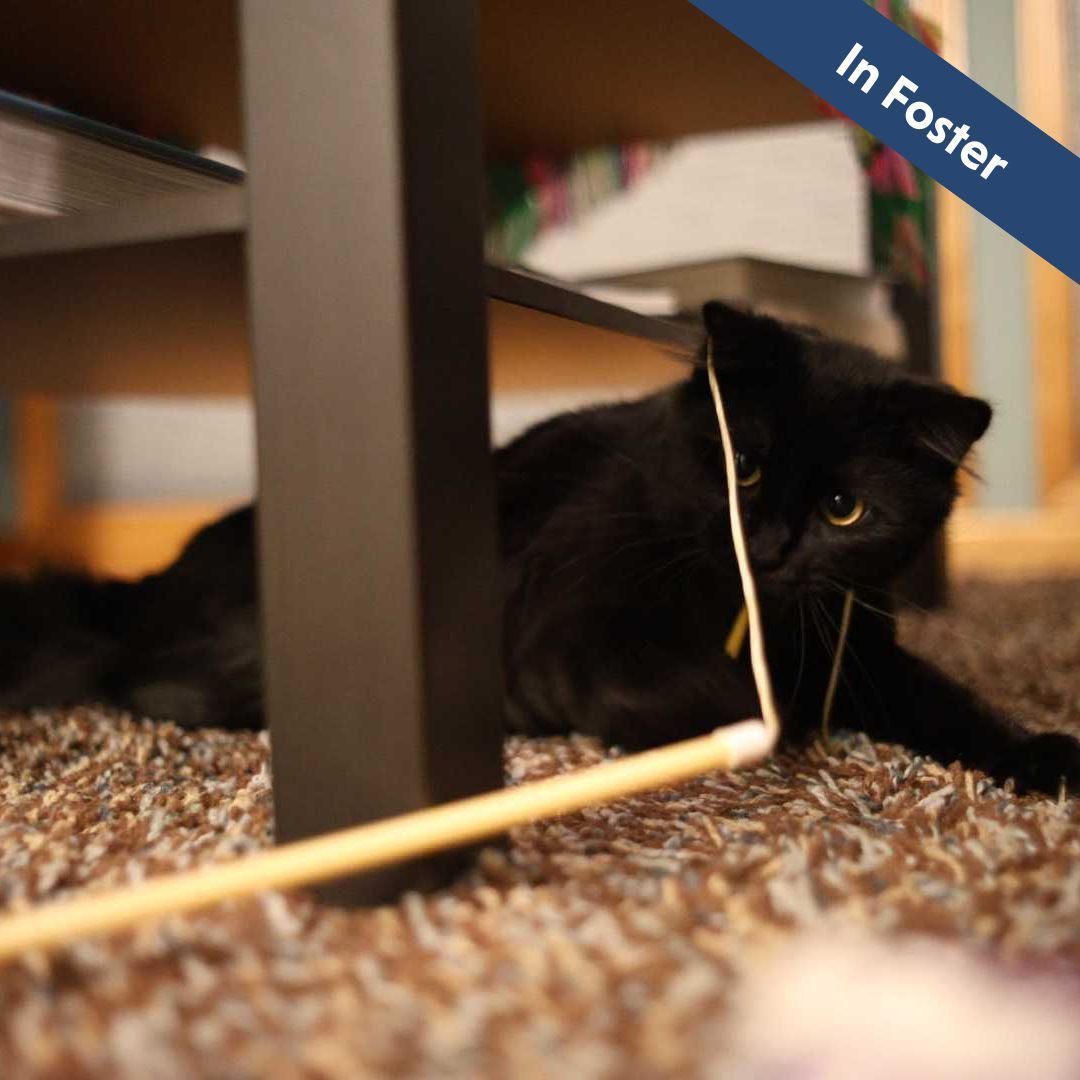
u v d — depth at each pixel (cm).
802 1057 44
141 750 100
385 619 60
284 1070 42
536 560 118
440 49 61
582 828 74
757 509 104
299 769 63
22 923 47
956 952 52
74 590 136
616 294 139
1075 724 113
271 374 62
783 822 74
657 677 104
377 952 53
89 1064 42
